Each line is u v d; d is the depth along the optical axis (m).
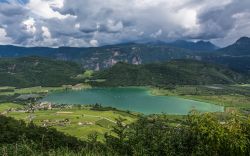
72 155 41.81
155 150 33.31
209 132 32.09
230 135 32.16
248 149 32.44
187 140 33.28
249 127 32.91
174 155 32.72
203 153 31.67
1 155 40.81
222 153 32.41
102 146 40.31
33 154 41.97
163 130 35.44
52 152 43.38
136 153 33.75
